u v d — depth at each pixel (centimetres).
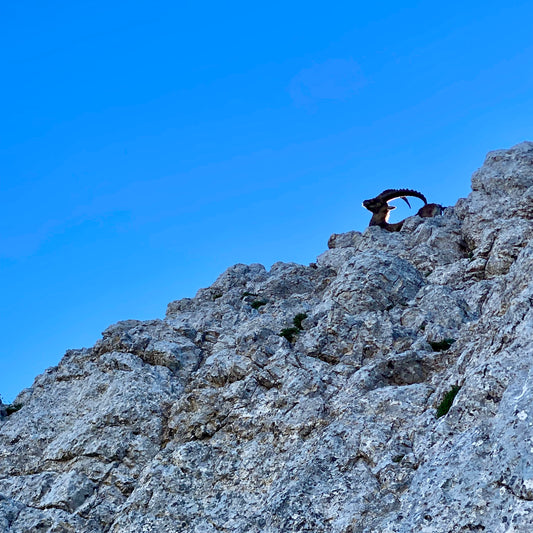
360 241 4428
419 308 3000
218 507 2294
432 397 2255
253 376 2730
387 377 2523
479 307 3022
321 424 2412
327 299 3303
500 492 1555
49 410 3109
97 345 3344
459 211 3994
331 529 1923
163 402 2866
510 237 3288
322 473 2100
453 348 2514
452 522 1572
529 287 2092
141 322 3628
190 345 3184
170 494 2367
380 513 1877
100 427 2797
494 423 1688
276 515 2030
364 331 2847
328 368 2684
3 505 2558
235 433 2572
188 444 2533
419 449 1964
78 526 2459
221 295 4356
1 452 2964
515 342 1950
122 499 2553
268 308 3606
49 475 2706
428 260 3697
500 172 4016
